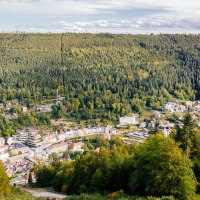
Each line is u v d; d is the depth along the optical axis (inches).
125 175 2410.2
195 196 1884.8
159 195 1892.2
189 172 1909.4
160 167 1899.6
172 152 1904.5
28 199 2192.4
